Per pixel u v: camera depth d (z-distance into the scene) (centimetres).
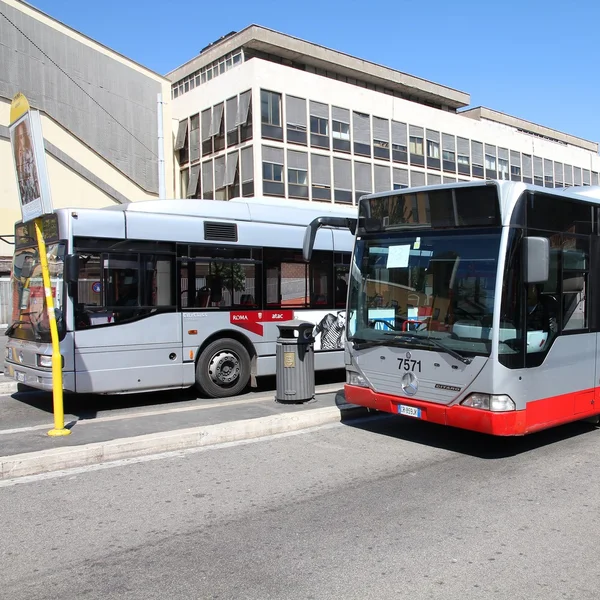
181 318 984
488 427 628
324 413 852
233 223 1053
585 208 730
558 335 684
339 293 1192
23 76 3064
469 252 664
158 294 961
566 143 6262
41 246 728
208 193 3762
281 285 1110
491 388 626
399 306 727
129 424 788
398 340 716
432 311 690
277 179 3484
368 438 773
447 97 4891
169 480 608
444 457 689
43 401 1030
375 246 766
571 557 436
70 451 652
